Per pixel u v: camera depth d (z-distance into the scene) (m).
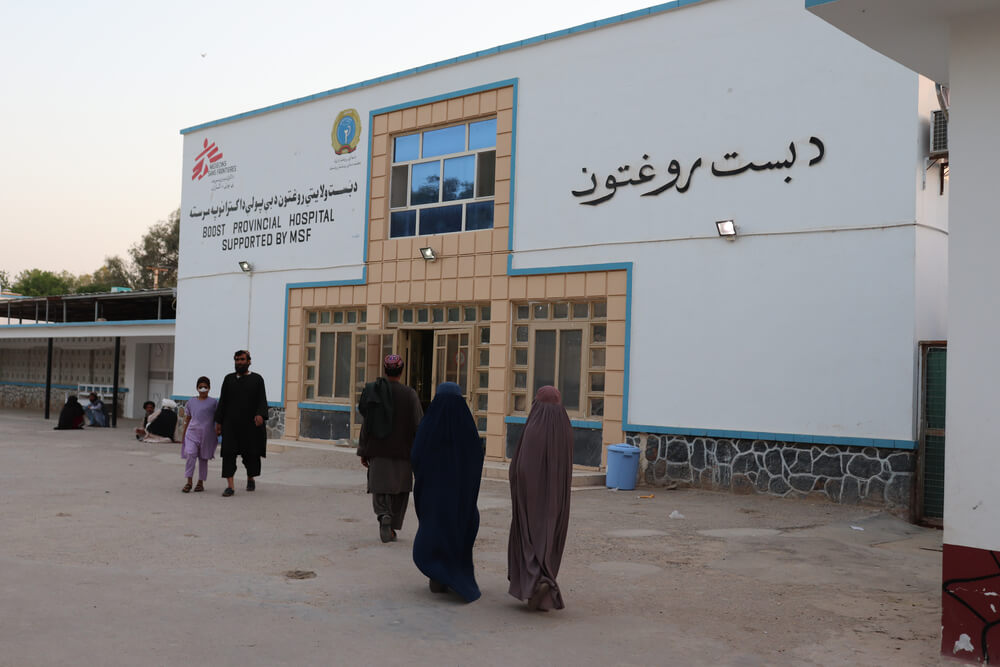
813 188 12.91
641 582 7.54
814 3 5.84
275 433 20.70
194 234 23.28
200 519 10.18
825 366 12.65
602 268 15.12
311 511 11.11
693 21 14.30
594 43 15.52
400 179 18.73
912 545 9.85
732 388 13.54
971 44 5.71
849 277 12.52
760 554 8.90
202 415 12.53
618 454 14.01
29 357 38.75
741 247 13.59
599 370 15.27
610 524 10.57
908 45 6.48
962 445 5.56
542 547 6.47
